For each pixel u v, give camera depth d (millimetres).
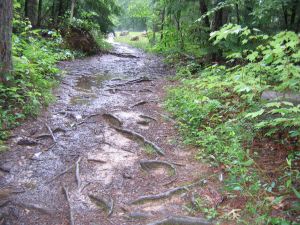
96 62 15453
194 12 15797
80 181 5047
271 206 4086
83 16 19406
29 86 8258
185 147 6148
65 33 17016
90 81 11359
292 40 4902
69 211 4340
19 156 5746
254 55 5621
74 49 16703
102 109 8297
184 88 9391
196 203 4379
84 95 9547
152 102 8992
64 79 11133
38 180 5090
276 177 4695
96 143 6410
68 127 7094
